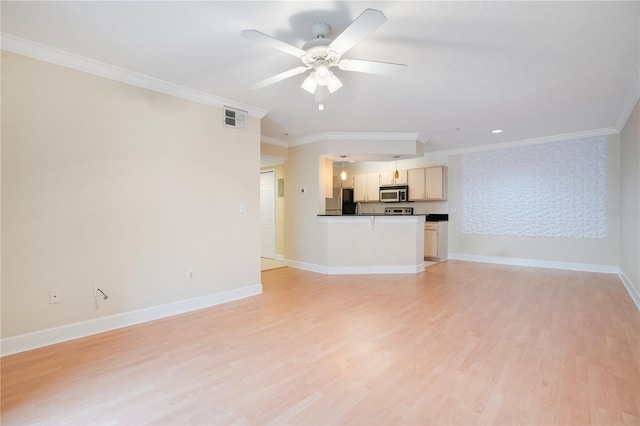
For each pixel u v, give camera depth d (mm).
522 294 3992
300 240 5742
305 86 2605
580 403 1786
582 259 5395
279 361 2297
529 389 1929
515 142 5941
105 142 2863
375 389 1942
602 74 2979
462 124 4723
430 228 6547
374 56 2645
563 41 2398
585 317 3152
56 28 2236
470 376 2080
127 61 2744
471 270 5516
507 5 1974
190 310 3426
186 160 3400
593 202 5254
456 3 1954
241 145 3896
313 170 5496
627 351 2414
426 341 2621
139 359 2334
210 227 3611
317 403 1808
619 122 4590
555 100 3689
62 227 2645
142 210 3092
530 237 5883
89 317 2781
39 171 2537
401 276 5059
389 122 4613
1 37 2328
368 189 7883
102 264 2852
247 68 2881
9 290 2414
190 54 2621
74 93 2693
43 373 2139
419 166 7258
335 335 2754
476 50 2541
